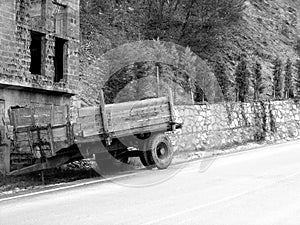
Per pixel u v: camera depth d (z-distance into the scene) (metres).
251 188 9.46
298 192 8.94
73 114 12.59
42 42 14.76
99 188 10.30
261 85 24.00
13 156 11.94
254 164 13.59
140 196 9.02
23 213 7.77
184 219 6.89
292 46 34.06
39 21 15.07
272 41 32.94
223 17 27.25
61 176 12.78
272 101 22.62
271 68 28.75
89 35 23.52
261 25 34.44
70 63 15.88
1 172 12.29
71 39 15.94
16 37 13.57
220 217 6.99
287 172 11.68
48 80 14.70
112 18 26.17
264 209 7.49
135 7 28.22
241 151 17.97
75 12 16.19
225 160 14.99
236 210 7.45
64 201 8.76
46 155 11.32
